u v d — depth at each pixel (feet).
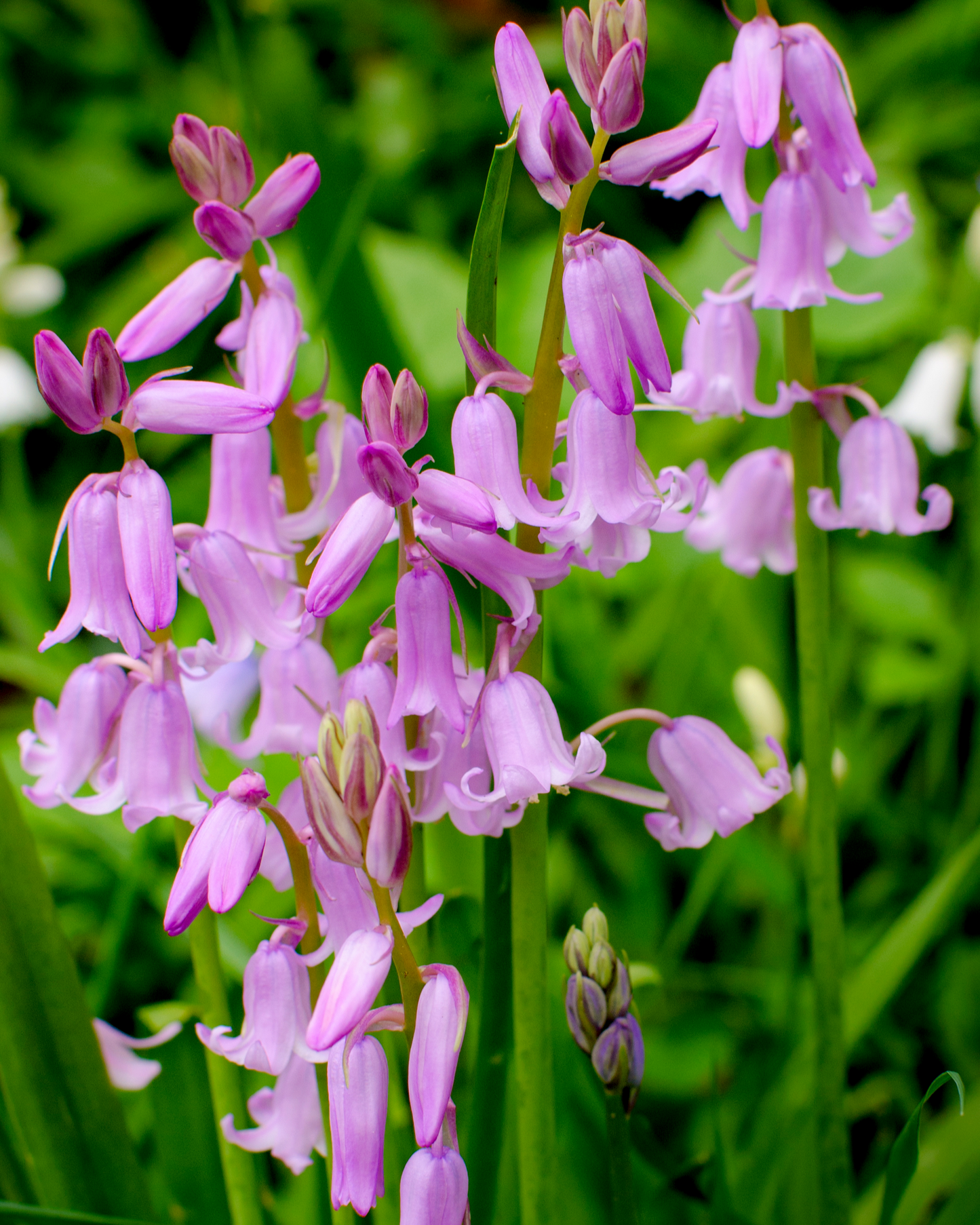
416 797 1.95
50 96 5.33
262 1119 1.99
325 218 2.27
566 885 2.69
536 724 1.90
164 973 2.75
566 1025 2.17
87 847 2.75
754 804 1.99
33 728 3.50
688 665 2.86
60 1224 1.92
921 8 5.15
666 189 2.07
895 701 3.13
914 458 2.11
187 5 5.43
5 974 2.00
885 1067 2.48
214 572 1.96
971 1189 2.14
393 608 1.93
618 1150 1.99
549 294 1.90
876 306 3.25
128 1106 2.29
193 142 1.96
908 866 2.93
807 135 2.08
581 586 2.92
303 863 1.91
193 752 1.96
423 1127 1.83
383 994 2.00
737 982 2.59
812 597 2.12
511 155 1.89
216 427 1.89
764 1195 2.22
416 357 2.72
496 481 1.90
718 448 3.57
